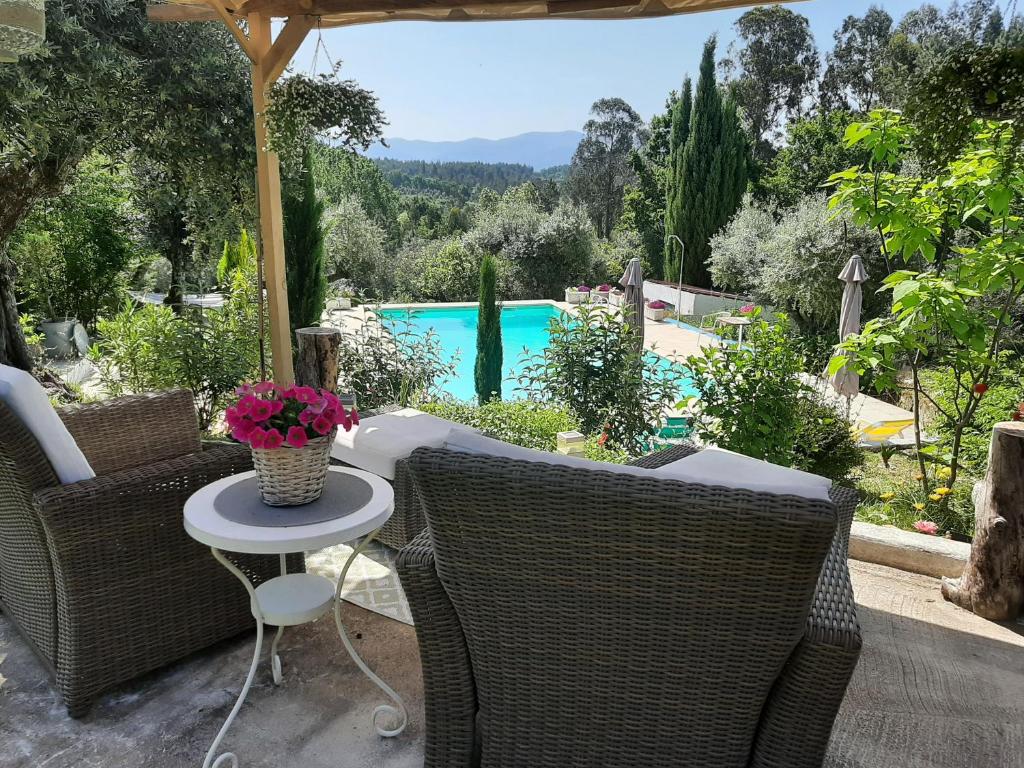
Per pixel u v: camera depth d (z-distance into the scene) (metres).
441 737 1.59
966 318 3.26
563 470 1.25
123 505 1.91
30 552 2.00
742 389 3.90
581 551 1.28
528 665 1.45
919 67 2.25
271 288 4.00
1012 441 2.43
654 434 4.82
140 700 2.02
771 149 22.25
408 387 5.57
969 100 2.12
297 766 1.77
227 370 4.84
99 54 3.73
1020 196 3.48
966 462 3.81
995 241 3.25
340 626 1.93
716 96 17.03
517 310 13.84
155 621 2.05
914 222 3.44
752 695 1.30
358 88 3.66
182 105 4.10
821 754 1.31
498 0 3.30
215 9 3.43
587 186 26.92
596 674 1.40
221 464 2.13
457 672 1.53
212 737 1.87
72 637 1.88
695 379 4.07
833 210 3.68
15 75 3.50
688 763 1.39
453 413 4.45
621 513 1.21
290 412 1.84
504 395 8.55
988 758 1.83
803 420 4.39
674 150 17.86
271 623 1.85
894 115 3.37
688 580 1.23
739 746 1.35
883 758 1.83
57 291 8.20
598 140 26.67
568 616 1.37
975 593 2.58
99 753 1.80
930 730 1.94
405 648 2.29
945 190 3.36
